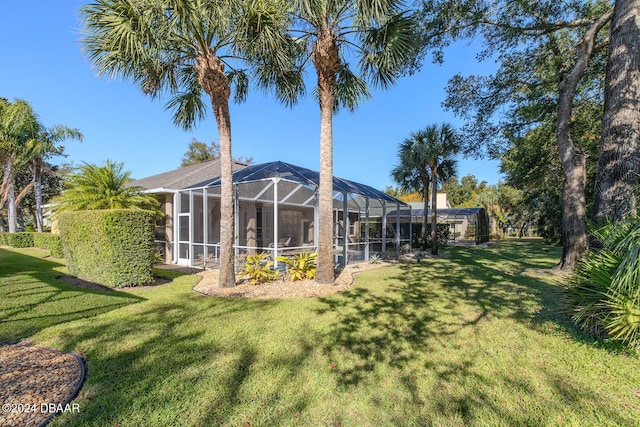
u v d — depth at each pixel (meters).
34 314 5.01
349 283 8.05
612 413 2.50
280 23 6.14
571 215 9.12
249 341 4.02
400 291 7.05
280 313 5.29
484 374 3.14
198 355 3.60
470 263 12.15
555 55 10.99
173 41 6.45
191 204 11.41
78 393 2.79
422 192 19.50
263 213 14.63
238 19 5.90
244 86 8.52
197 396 2.76
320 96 7.53
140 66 6.34
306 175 11.32
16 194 24.62
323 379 3.06
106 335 4.17
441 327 4.56
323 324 4.71
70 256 8.14
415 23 6.95
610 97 5.98
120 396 2.75
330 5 6.33
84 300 5.88
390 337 4.16
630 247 3.43
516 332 4.30
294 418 2.47
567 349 3.70
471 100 12.62
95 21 5.58
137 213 7.44
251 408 2.60
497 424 2.39
